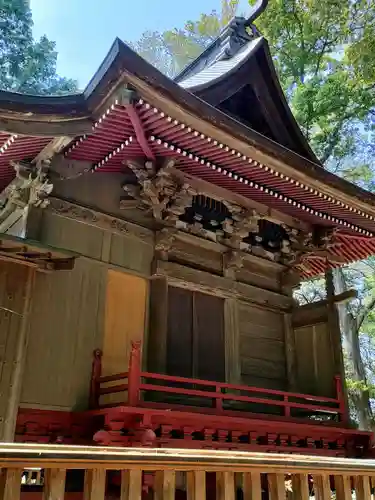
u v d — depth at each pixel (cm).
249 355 1073
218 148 809
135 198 923
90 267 851
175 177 918
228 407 980
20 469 262
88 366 798
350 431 1000
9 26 2488
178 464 317
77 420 755
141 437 667
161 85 658
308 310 1159
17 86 2472
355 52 1886
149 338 908
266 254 1165
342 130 2102
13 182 820
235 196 1027
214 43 1333
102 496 289
